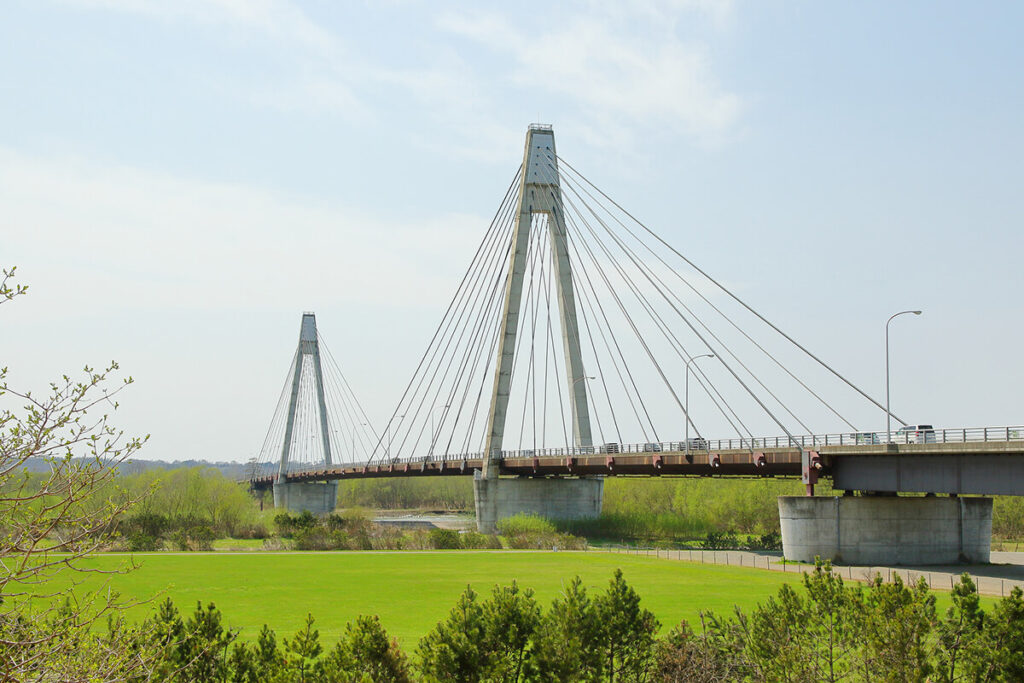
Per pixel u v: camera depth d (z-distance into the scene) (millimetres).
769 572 63156
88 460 12602
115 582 55062
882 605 25312
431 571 64812
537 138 113625
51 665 13398
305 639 25625
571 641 25250
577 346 110000
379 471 151375
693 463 79875
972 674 23969
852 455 65875
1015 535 113312
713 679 25750
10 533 12445
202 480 118125
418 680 25359
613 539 108688
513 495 113250
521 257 112375
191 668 24297
